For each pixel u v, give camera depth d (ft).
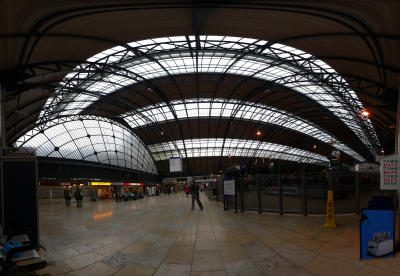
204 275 15.07
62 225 34.37
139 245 21.98
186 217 38.91
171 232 27.22
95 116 151.23
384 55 47.91
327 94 125.49
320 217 32.76
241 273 15.11
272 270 15.30
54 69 62.08
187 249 20.43
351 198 35.17
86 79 89.40
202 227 29.55
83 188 110.83
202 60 100.83
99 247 21.56
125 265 16.96
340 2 36.42
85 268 16.44
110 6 36.94
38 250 20.65
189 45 78.74
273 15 45.11
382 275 13.71
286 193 37.76
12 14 31.78
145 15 45.29
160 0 37.63
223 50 82.17
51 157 133.39
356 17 39.17
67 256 19.01
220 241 22.56
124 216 42.98
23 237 19.67
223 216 38.32
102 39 53.78
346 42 51.19
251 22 49.70
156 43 77.20
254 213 39.78
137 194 121.60
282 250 18.98
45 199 94.79
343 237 21.70
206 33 56.95
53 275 15.28
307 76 105.29
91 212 52.90
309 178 36.68
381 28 39.63
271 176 39.37
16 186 20.81
